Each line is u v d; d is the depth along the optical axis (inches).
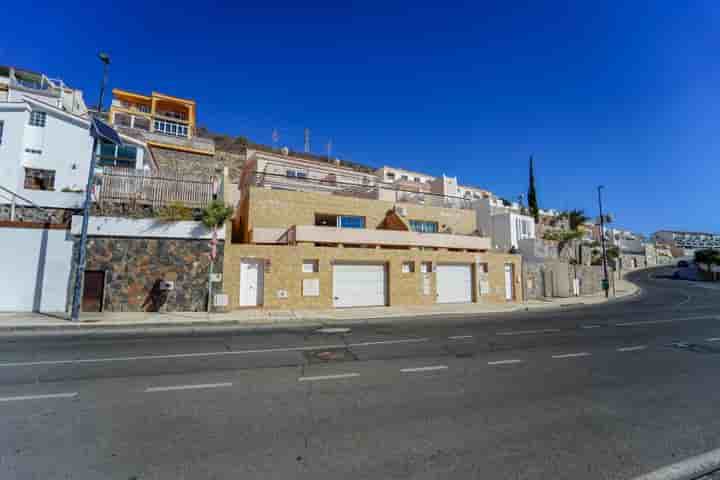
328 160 2167.8
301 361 296.5
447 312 657.0
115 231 566.9
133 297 563.8
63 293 540.4
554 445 154.2
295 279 655.8
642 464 139.3
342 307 698.8
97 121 513.0
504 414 188.4
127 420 175.8
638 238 3390.7
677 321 584.4
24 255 532.4
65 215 605.0
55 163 813.9
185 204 629.3
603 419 183.8
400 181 1526.8
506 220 1187.3
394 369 274.4
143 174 620.7
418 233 795.4
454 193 1536.7
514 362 301.0
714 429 173.2
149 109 2025.1
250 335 418.9
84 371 259.6
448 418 181.9
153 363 284.7
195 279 593.9
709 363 305.3
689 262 2596.0
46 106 807.7
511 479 126.6
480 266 865.5
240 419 178.1
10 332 411.8
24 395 208.7
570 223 1530.5
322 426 170.7
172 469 131.0
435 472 130.6
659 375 266.5
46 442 151.6
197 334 422.6
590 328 500.1
